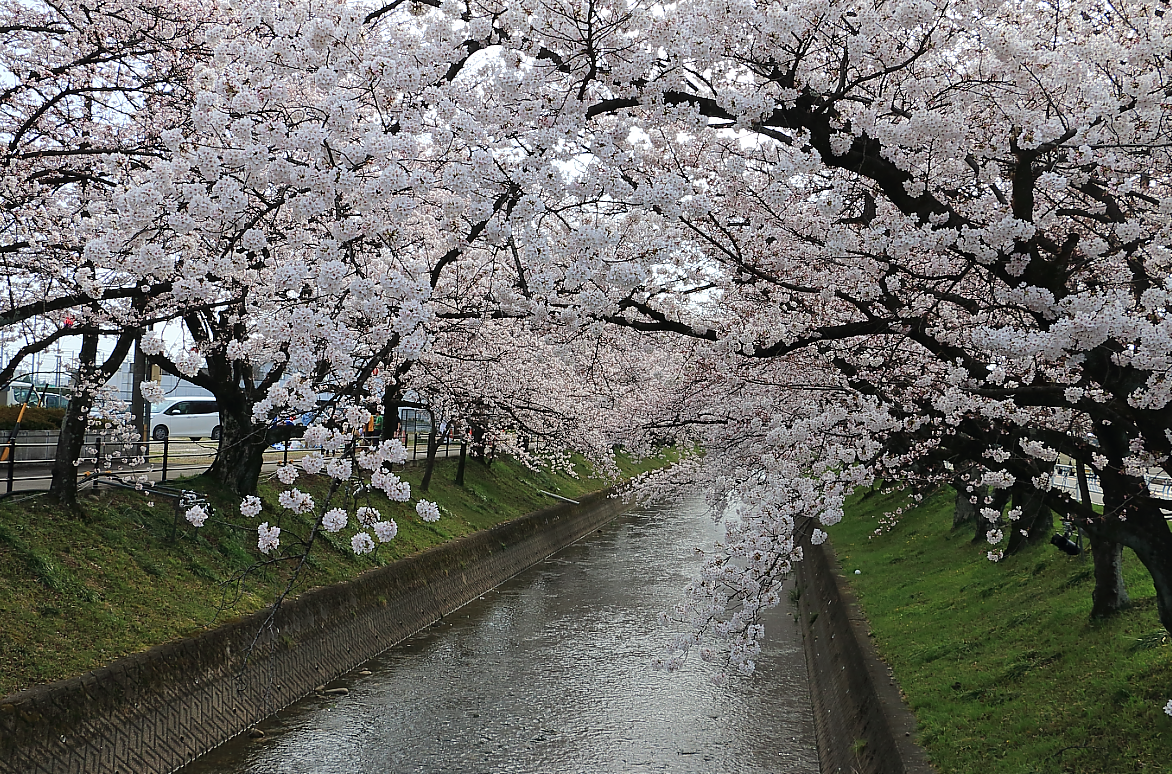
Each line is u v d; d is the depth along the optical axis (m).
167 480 15.05
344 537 16.56
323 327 4.79
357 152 4.79
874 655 11.37
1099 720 7.33
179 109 9.79
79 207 10.34
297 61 5.27
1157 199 6.23
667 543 29.95
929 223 5.62
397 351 4.96
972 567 14.32
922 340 6.50
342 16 5.33
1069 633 9.49
